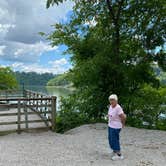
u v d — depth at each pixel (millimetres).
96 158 7703
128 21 16375
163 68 16188
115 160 7512
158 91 16953
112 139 7574
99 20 16578
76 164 7129
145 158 7738
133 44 16359
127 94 15719
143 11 16047
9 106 11008
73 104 15781
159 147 9055
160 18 15719
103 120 15188
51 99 11766
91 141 9805
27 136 10617
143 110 15867
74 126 14133
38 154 8031
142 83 16250
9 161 7344
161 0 15398
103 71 15070
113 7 16016
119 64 15359
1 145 9086
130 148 8859
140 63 16078
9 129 11391
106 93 15633
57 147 8875
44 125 12266
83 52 15969
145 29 15992
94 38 16188
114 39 15859
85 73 14828
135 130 11883
